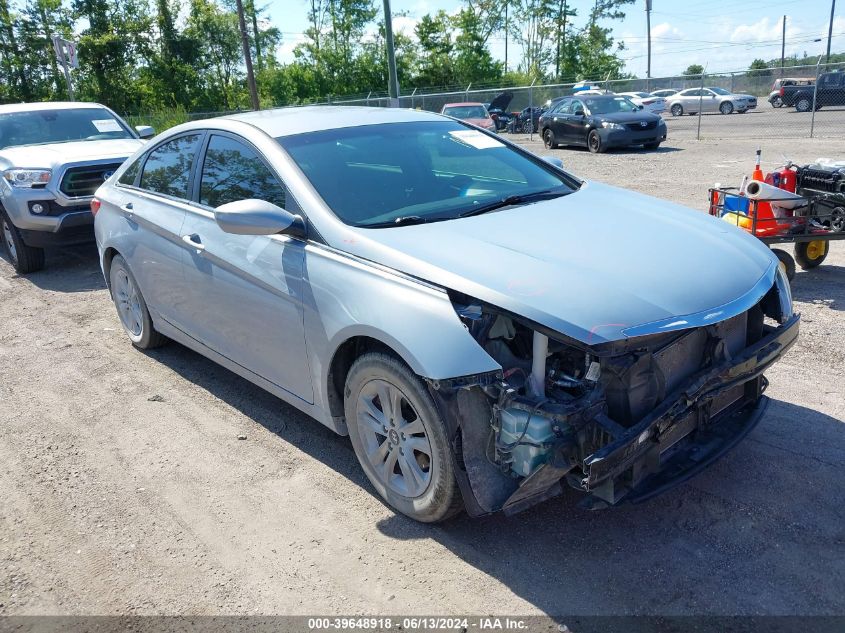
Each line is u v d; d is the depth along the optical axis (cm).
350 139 394
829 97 2925
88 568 299
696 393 279
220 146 415
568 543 299
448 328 271
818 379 438
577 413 257
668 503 322
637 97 3738
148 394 469
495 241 310
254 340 379
